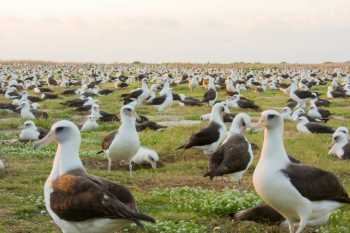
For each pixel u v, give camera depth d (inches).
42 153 777.6
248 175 669.3
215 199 498.6
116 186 357.1
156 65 5418.3
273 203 406.0
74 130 378.0
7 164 693.3
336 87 1940.2
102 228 340.2
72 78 2896.2
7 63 5639.8
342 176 682.2
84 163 729.0
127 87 2262.6
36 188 568.4
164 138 890.7
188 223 454.6
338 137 800.3
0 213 480.1
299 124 1023.0
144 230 441.7
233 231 442.6
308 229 448.8
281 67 4891.7
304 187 392.5
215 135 738.2
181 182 618.8
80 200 336.8
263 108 1471.5
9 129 1098.7
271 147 404.5
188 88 2181.3
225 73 3442.4
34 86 2237.9
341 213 495.2
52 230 442.9
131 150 651.5
